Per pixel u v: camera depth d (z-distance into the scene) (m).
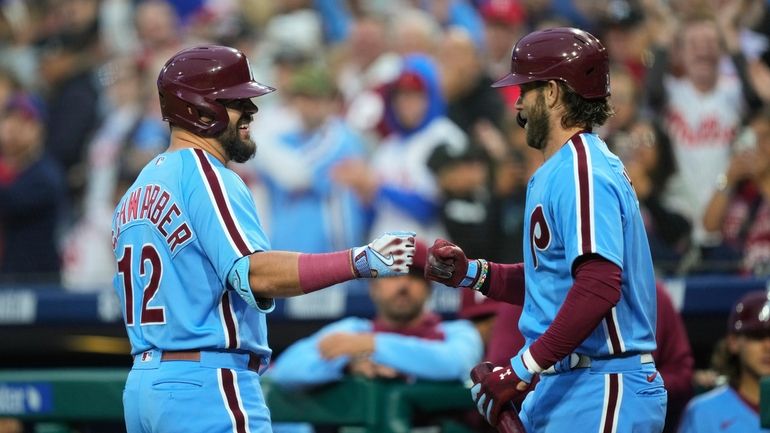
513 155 23.70
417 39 26.62
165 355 12.07
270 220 25.61
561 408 11.51
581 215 10.99
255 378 12.38
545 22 25.47
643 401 11.43
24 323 25.03
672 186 22.00
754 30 23.27
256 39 28.89
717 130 22.22
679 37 23.03
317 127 25.58
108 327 24.64
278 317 23.23
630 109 22.41
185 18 29.88
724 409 15.91
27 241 27.06
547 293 11.59
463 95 24.83
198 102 12.29
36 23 30.98
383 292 17.08
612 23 23.70
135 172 27.31
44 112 28.81
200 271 11.99
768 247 21.25
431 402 16.16
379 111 25.17
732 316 16.14
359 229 25.05
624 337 11.38
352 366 16.23
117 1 30.22
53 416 17.09
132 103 28.72
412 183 24.42
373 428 15.87
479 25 26.48
